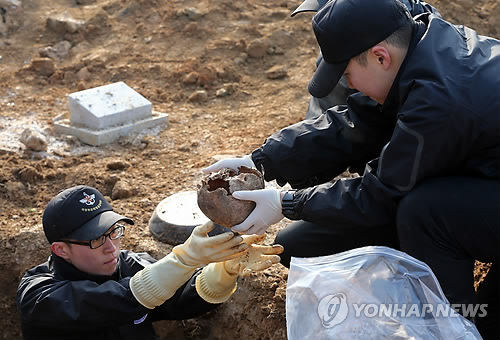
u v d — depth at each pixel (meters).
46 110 5.91
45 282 3.15
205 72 6.42
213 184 2.92
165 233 4.03
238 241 2.87
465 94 2.63
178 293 3.32
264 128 5.54
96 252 3.15
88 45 7.16
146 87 6.39
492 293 3.18
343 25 2.73
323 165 3.44
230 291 3.25
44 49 7.02
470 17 7.44
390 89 2.83
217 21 7.36
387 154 2.75
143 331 3.33
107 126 5.40
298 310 2.61
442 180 2.79
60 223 3.12
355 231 3.26
